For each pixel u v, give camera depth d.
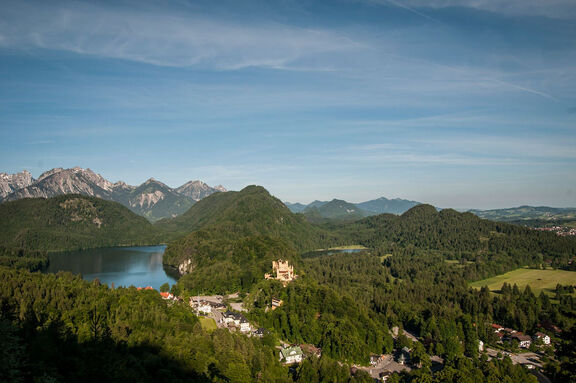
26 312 147.12
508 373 155.75
